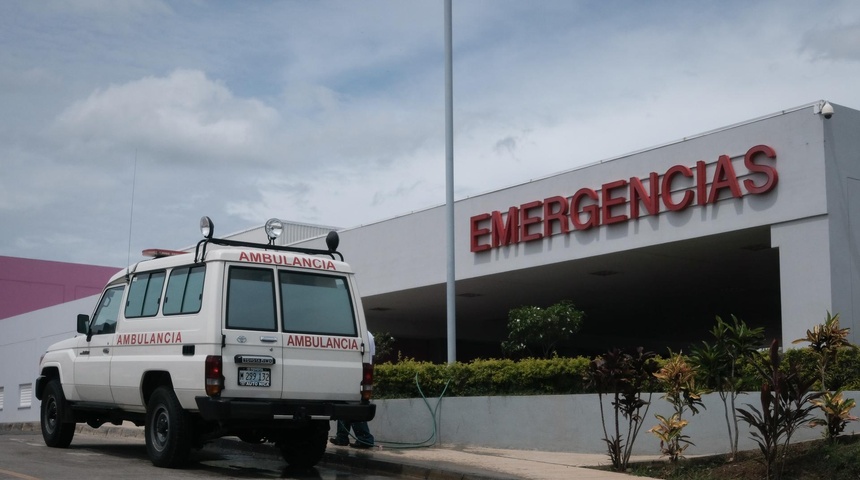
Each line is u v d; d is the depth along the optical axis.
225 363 10.45
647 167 18.94
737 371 12.55
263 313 10.89
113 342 12.10
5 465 10.94
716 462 11.86
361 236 26.50
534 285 24.55
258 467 12.01
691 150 18.16
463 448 14.30
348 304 11.68
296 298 11.21
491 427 14.28
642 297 27.47
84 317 12.87
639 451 13.19
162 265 11.72
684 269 22.06
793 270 16.31
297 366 10.91
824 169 16.03
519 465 11.99
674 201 18.36
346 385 11.30
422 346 36.78
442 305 28.72
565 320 20.23
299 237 31.89
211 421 10.93
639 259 20.42
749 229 17.16
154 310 11.56
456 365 15.26
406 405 15.13
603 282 24.12
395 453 13.28
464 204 23.05
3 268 41.97
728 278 23.72
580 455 13.19
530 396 14.09
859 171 16.53
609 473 11.29
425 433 14.83
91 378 12.44
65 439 13.42
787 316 16.33
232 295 10.73
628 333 38.34
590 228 19.94
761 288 25.64
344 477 11.35
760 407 12.55
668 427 11.61
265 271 11.06
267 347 10.77
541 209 21.09
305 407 10.84
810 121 16.31
